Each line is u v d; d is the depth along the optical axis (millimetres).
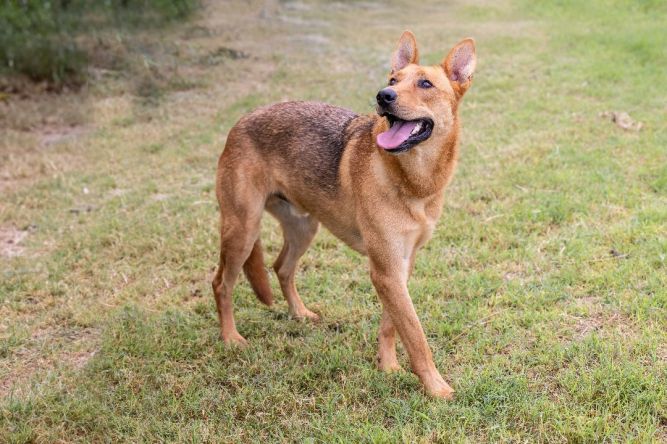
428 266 5289
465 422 3559
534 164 6926
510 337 4262
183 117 9367
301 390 4035
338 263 5484
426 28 14477
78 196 7043
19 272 5586
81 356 4543
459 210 6141
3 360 4496
